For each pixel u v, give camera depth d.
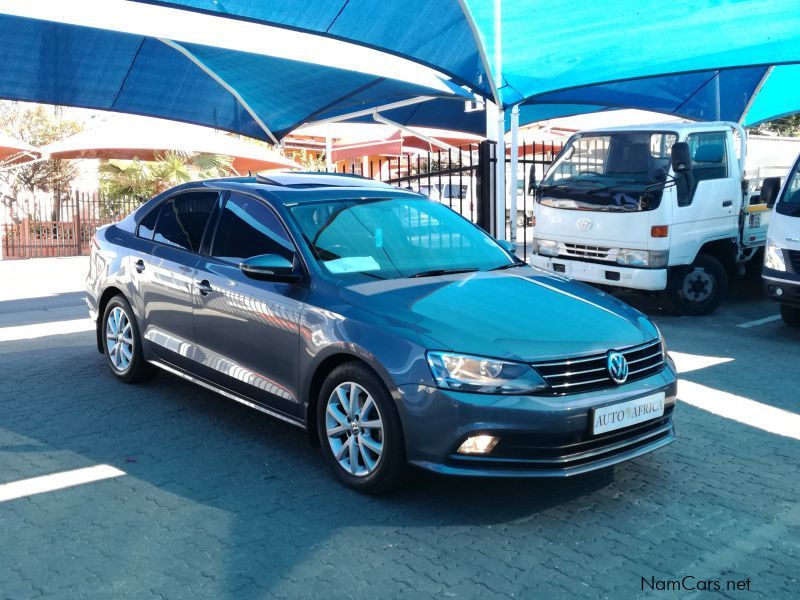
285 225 5.24
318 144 24.48
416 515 4.25
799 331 9.36
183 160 24.94
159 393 6.45
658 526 4.15
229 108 13.91
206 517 4.21
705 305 10.38
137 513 4.26
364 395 4.48
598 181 10.17
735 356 8.05
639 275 9.70
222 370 5.42
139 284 6.28
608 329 4.54
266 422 5.76
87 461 5.00
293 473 4.81
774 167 11.85
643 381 4.48
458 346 4.13
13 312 11.35
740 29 10.15
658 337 4.79
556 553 3.85
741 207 10.58
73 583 3.54
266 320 5.02
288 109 13.59
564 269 10.42
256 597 3.44
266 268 4.86
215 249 5.70
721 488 4.66
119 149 19.95
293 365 4.84
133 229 6.69
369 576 3.62
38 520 4.17
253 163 24.55
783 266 8.83
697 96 15.51
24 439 5.39
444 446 4.06
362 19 9.87
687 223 9.78
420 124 18.98
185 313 5.77
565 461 4.09
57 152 19.89
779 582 3.60
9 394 6.45
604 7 10.20
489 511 4.31
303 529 4.08
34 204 24.58
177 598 3.43
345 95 12.73
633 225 9.73
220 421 5.77
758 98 15.82
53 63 11.73
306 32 10.09
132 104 13.38
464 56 10.89
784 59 10.64
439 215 5.91
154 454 5.12
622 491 4.61
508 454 4.05
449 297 4.68
